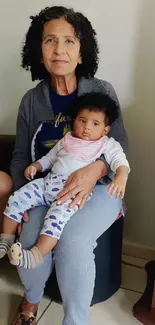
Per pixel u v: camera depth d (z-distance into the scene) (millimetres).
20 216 1369
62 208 1287
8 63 1885
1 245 1334
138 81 1695
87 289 1261
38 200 1378
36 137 1520
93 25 1693
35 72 1570
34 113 1525
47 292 1604
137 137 1764
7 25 1833
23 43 1764
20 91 1912
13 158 1578
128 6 1617
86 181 1328
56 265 1285
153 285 1608
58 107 1503
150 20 1600
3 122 1972
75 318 1282
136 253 1901
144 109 1719
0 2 1811
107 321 1490
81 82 1492
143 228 1875
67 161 1370
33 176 1434
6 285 1684
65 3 1713
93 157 1373
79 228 1272
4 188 1483
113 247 1561
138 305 1517
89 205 1348
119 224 1571
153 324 1443
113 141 1409
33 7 1770
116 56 1698
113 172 1395
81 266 1239
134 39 1648
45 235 1259
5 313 1523
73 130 1443
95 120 1369
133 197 1847
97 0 1657
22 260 1209
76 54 1429
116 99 1532
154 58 1641
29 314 1439
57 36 1394
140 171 1802
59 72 1418
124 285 1699
